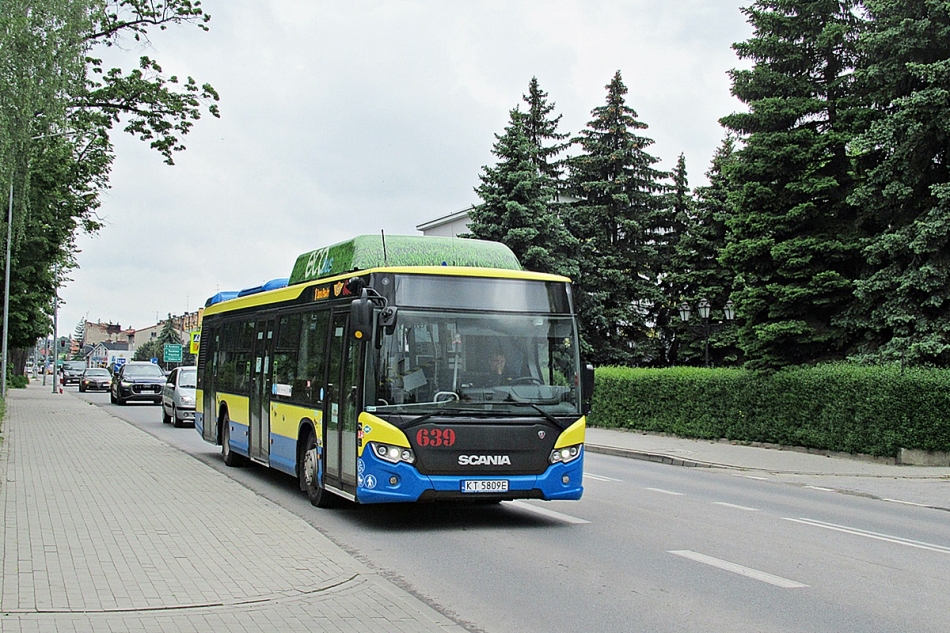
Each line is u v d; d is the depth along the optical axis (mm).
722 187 39156
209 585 6988
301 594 6789
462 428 9875
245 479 14859
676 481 16562
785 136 23078
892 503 14328
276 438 13445
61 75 19203
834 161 23422
